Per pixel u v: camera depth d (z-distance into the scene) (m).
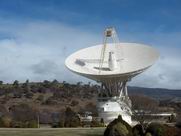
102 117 108.00
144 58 107.12
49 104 197.00
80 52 113.44
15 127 94.81
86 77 108.31
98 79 107.50
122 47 113.81
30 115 139.38
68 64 108.69
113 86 109.69
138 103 111.69
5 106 182.12
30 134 70.06
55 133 72.31
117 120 60.97
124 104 109.06
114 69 107.50
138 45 112.56
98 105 110.94
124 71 104.88
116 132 58.41
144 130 61.34
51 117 139.88
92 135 70.00
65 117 126.94
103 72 106.56
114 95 110.38
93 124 100.12
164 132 58.91
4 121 96.81
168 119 122.38
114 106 108.19
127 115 107.56
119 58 111.00
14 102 198.12
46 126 104.12
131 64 107.44
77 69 107.69
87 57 112.44
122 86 110.44
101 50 114.50
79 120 103.81
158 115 122.19
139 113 94.75
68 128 89.25
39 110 169.00
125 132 58.50
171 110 162.25
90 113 141.88
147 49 109.69
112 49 114.50
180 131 60.88
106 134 59.88
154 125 60.03
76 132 74.56
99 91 112.75
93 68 109.75
